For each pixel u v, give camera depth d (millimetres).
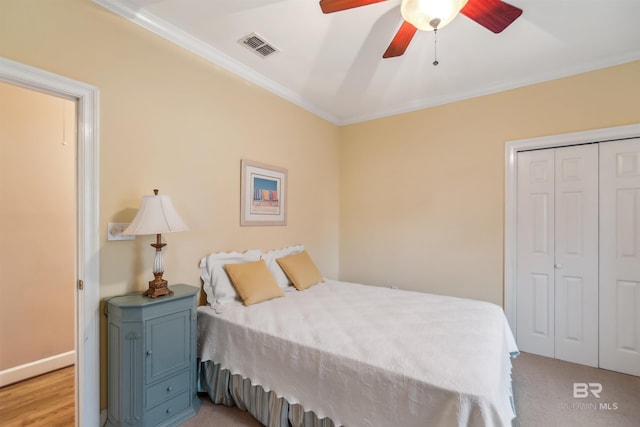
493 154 2959
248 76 2676
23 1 1477
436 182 3273
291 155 3230
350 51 2365
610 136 2447
